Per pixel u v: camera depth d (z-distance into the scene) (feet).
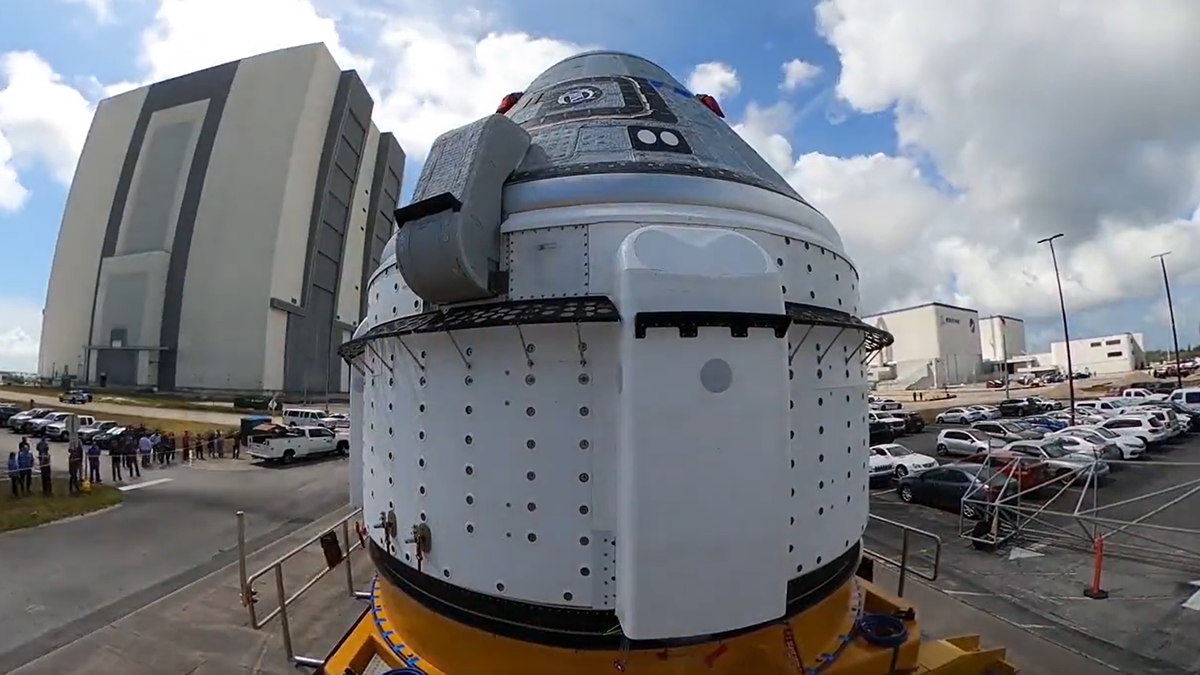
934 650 14.25
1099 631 29.40
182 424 134.92
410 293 14.16
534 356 11.40
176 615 29.99
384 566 14.73
